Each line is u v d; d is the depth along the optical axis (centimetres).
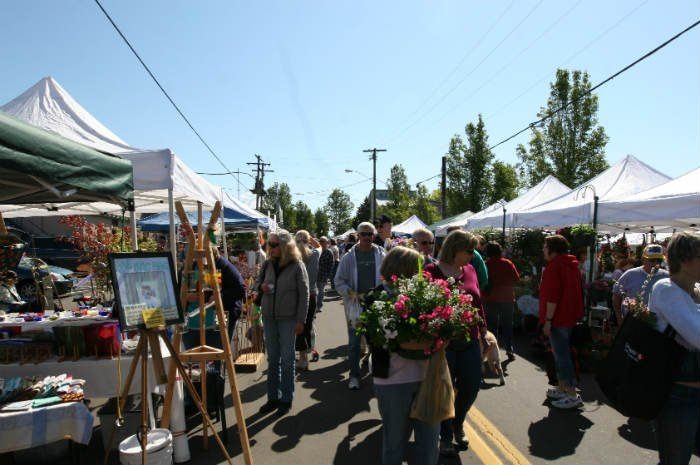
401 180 5262
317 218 7981
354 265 570
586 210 811
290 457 389
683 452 258
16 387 351
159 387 442
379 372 288
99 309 507
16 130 288
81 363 397
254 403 521
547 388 568
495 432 436
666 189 732
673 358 254
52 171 308
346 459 386
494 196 3158
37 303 812
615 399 274
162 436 342
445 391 278
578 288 489
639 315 268
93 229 689
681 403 255
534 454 391
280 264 491
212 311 494
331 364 693
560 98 2589
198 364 466
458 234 386
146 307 311
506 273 681
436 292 282
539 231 1057
